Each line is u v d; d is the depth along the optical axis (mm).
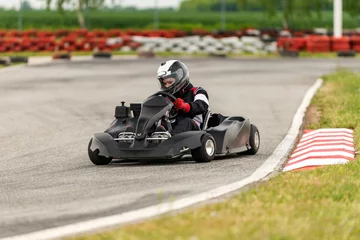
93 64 71938
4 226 14805
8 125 34656
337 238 13133
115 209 16047
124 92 47812
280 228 12992
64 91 48438
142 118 23016
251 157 24516
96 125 34406
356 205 15719
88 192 18156
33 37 97938
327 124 31812
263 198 16031
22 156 26125
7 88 50312
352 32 106188
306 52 90062
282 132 31031
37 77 58250
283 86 50344
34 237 13797
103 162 23500
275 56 86625
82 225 14523
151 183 19219
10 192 18609
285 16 116500
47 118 36812
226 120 24844
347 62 74125
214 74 60250
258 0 116750
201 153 22766
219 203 15383
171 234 12664
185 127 23344
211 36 95312
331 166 20531
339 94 41719
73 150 27297
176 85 23922
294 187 17359
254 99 43531
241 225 13203
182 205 15820
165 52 90062
